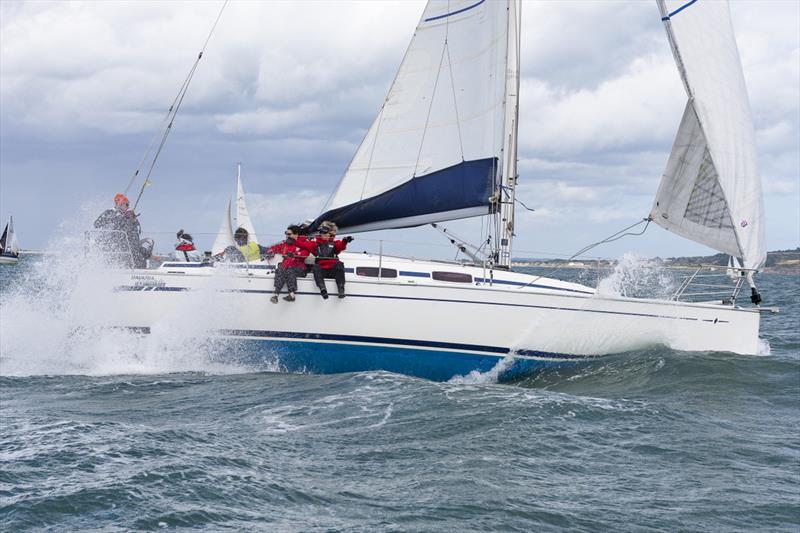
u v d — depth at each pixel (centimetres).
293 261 1336
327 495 773
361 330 1326
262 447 924
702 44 1402
